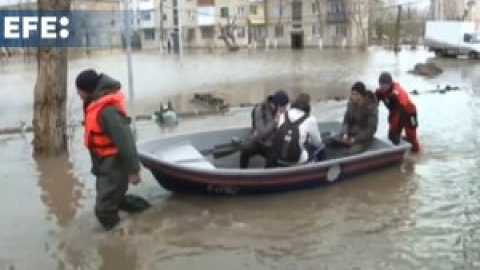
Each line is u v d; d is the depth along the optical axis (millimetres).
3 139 13109
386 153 9289
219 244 6902
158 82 28406
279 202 8234
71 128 14133
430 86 24328
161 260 6500
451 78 28547
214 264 6395
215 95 22812
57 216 7844
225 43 76625
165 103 19922
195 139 9398
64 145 11297
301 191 8609
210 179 7980
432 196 8445
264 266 6332
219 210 7953
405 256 6488
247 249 6766
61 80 11023
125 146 6844
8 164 10602
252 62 44594
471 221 7496
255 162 9352
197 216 7750
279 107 8820
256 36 79875
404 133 11031
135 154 6961
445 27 47281
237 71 35188
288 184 8383
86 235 7172
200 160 8633
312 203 8188
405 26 82062
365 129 9680
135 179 7121
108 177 7133
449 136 12398
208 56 57281
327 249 6727
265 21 78938
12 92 25953
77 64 45344
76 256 6602
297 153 8555
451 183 9016
